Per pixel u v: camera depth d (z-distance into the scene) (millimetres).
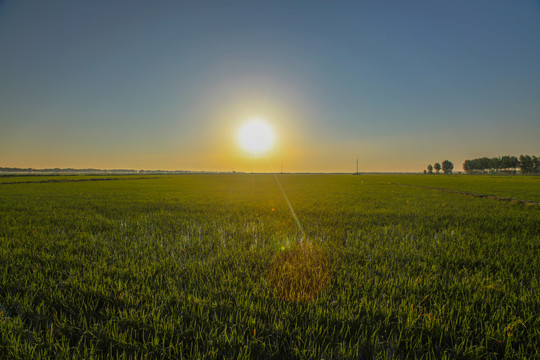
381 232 7270
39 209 11008
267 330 2637
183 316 2904
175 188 27281
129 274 4008
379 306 3074
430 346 2447
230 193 21172
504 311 2902
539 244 5719
